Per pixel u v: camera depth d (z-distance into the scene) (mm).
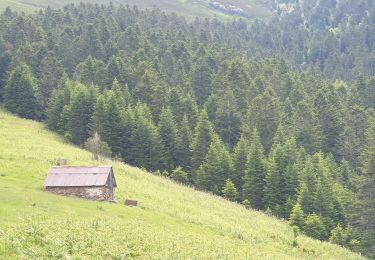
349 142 126562
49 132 122250
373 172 83938
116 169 86312
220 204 82500
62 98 129000
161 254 34250
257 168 102688
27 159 75625
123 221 46344
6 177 62250
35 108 136875
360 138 132250
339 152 127312
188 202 74750
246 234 59281
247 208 89625
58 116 125875
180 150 119188
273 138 127625
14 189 53781
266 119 134125
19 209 41906
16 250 28219
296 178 100312
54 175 60188
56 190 58906
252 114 135375
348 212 88625
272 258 44750
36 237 31781
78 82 136125
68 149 97562
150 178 88062
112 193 60906
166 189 82062
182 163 119188
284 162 105438
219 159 107000
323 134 135000
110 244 34062
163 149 117562
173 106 136625
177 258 34188
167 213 60750
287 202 94250
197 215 64750
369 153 85062
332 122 135500
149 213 57375
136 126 119375
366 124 134750
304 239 69125
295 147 113938
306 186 91812
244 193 101938
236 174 108312
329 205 90125
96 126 118500
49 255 28703
